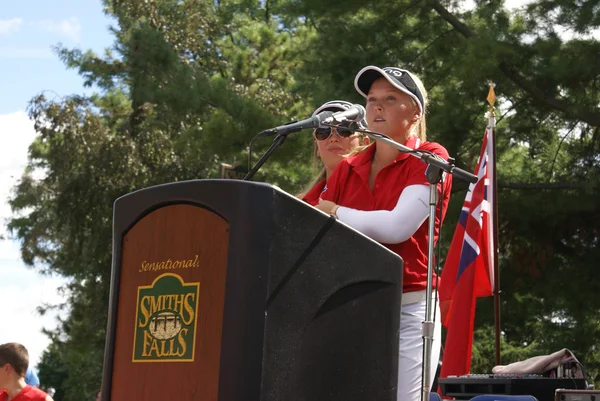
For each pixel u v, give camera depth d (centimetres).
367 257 487
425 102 648
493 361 2548
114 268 496
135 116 3781
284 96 3519
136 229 491
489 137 1275
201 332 453
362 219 586
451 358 1178
